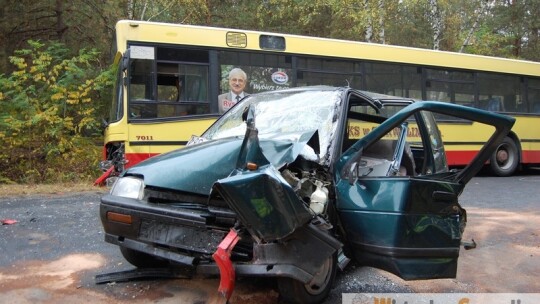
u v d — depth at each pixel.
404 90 12.54
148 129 9.68
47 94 12.52
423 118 5.16
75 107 12.53
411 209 3.68
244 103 5.60
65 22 16.80
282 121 4.81
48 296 4.03
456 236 3.94
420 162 5.36
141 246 3.83
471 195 10.15
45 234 6.10
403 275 3.65
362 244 3.79
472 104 13.71
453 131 13.04
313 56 11.27
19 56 15.50
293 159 3.83
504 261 5.51
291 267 3.40
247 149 3.58
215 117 10.18
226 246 3.33
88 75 13.17
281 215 3.28
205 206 3.70
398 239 3.63
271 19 21.03
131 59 9.64
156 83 9.77
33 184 11.44
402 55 12.54
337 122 4.46
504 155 14.23
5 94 12.29
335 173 4.04
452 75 13.41
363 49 11.95
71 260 5.03
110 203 3.94
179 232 3.65
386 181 3.78
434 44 21.64
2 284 4.30
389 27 21.56
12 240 5.79
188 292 4.15
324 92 4.93
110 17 16.58
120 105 9.68
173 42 9.95
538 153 14.86
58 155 12.35
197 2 18.59
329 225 3.71
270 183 3.25
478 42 23.83
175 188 3.75
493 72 14.13
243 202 3.18
